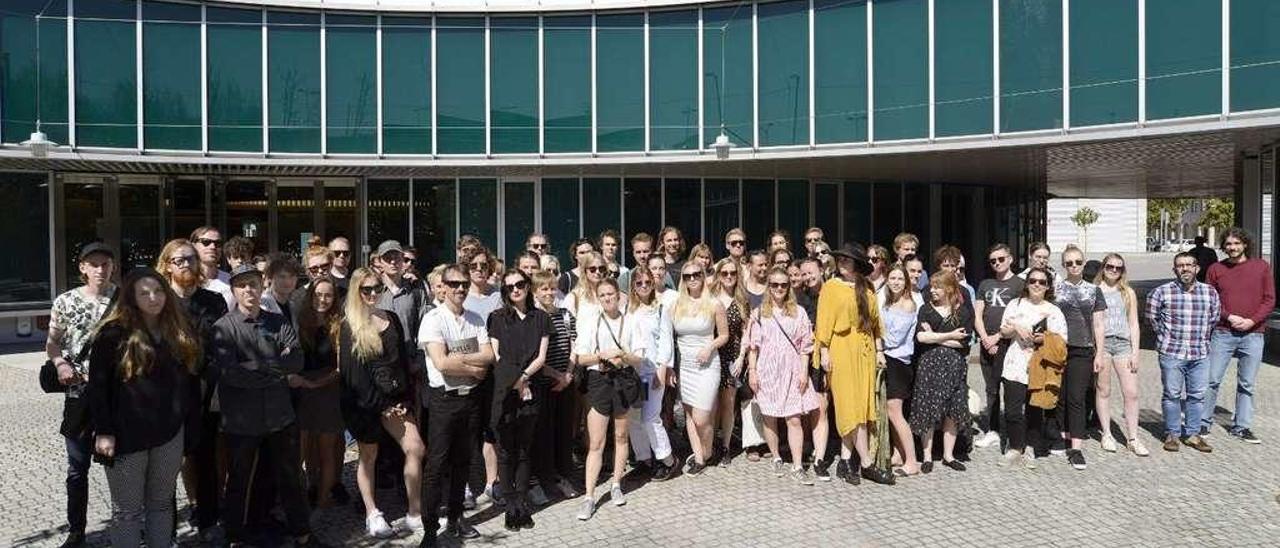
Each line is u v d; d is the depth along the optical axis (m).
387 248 7.34
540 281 6.62
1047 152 16.09
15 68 16.00
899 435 7.47
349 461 7.94
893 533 6.01
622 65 18.02
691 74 17.81
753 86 17.41
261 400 5.61
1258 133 13.47
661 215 19.39
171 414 5.29
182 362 5.34
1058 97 14.58
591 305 6.89
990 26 15.23
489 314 6.70
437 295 6.59
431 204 19.09
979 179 22.86
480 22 18.08
